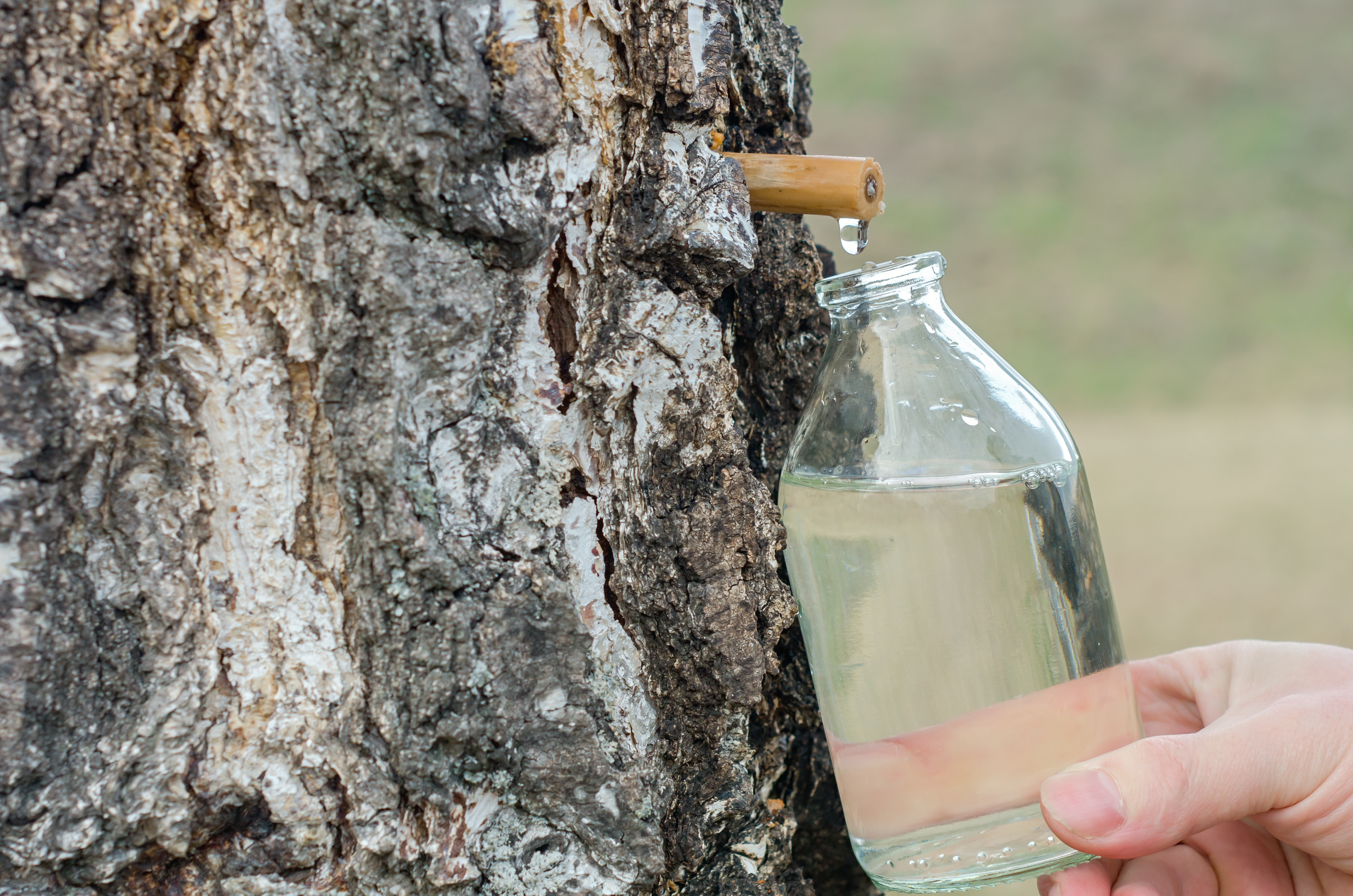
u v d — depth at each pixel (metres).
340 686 0.74
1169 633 1.79
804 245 0.83
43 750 0.72
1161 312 3.45
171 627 0.73
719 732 0.77
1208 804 0.76
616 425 0.76
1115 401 3.07
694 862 0.77
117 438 0.72
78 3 0.71
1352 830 0.78
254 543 0.73
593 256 0.75
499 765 0.74
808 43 5.04
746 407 0.82
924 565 0.78
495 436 0.75
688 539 0.76
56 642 0.72
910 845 0.78
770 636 0.77
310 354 0.73
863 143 4.45
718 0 0.76
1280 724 0.77
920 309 0.80
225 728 0.73
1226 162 4.13
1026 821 0.78
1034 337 3.45
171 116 0.72
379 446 0.73
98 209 0.72
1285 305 3.42
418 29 0.72
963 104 4.60
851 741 0.79
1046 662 0.78
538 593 0.74
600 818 0.75
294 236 0.73
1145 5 5.00
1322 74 4.49
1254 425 2.81
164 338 0.73
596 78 0.75
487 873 0.75
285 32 0.72
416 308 0.73
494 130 0.73
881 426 0.79
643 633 0.76
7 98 0.71
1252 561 1.98
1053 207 4.04
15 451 0.72
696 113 0.76
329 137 0.72
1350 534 2.09
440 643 0.74
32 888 0.72
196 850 0.73
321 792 0.73
